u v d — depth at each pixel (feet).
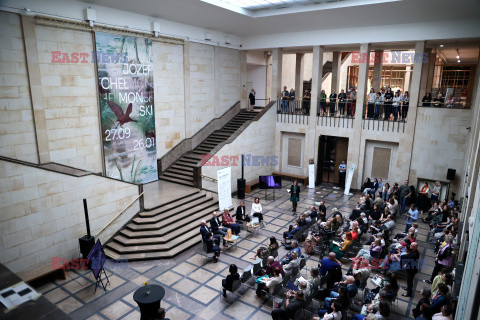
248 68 86.53
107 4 44.11
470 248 18.52
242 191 57.41
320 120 65.46
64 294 31.45
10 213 31.42
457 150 52.49
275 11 54.85
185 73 58.80
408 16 50.88
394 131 57.67
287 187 65.62
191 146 62.08
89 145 44.47
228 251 39.78
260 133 66.23
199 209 46.68
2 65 34.32
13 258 31.91
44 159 38.68
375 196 53.78
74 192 35.99
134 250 37.78
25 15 35.63
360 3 47.70
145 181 53.88
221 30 64.34
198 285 32.96
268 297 31.19
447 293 24.40
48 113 39.32
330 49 71.72
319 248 39.01
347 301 24.41
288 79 92.79
